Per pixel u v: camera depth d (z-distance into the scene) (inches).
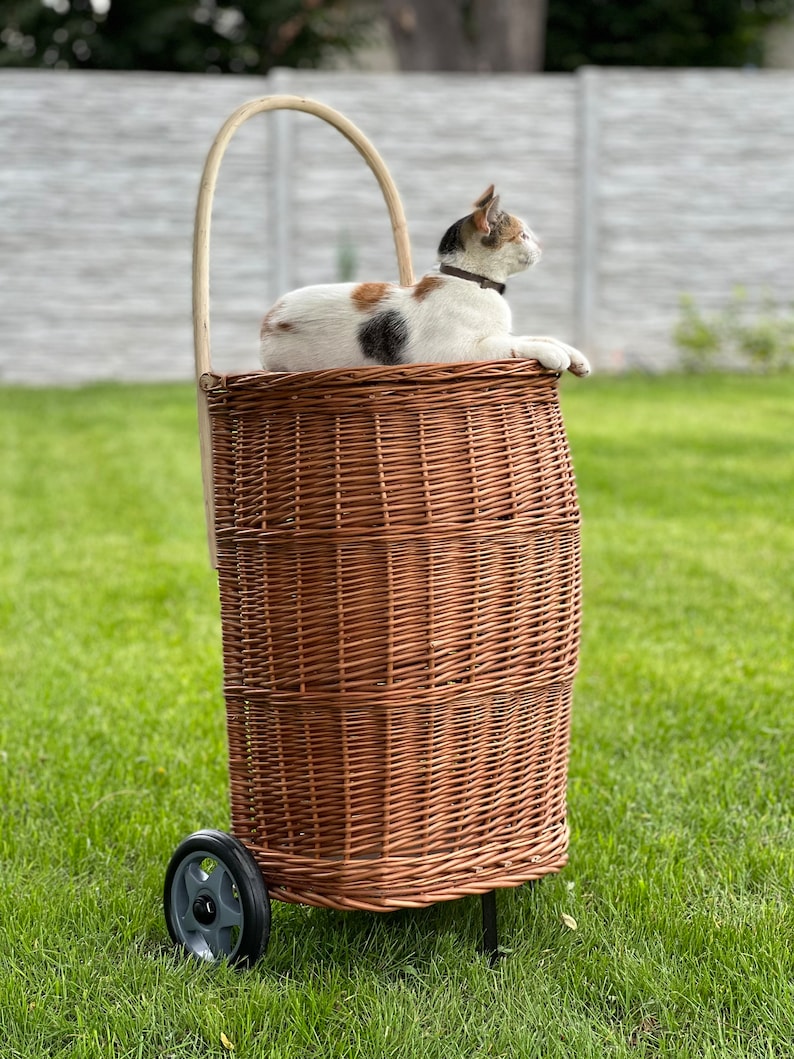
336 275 405.4
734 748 120.8
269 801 84.8
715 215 411.5
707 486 242.4
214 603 176.6
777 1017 75.7
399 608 79.4
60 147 388.8
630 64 588.1
